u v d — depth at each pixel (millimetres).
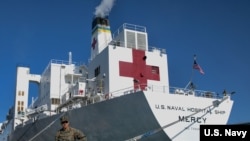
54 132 27969
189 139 23375
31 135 32094
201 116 24109
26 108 41375
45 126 29172
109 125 23453
